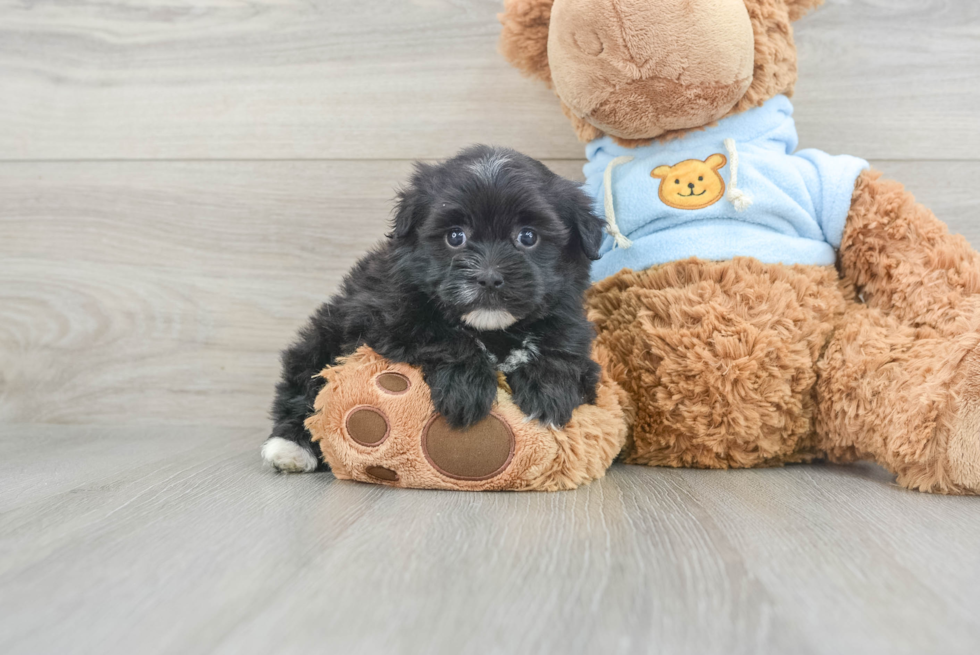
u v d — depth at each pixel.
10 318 0.72
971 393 0.46
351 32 0.69
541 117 0.69
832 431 0.52
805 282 0.53
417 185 0.50
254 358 0.71
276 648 0.28
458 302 0.46
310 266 0.71
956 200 0.66
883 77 0.66
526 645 0.28
